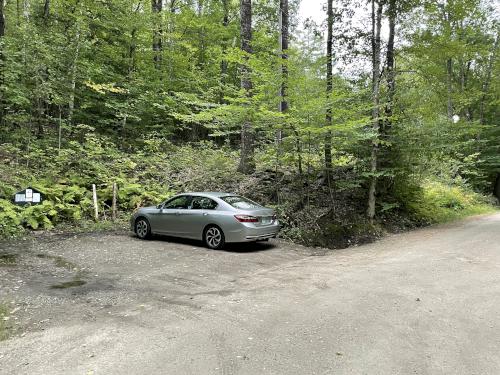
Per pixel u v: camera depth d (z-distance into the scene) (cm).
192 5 2770
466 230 1359
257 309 534
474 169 2688
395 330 457
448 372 357
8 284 642
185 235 996
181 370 361
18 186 1220
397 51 1379
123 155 1627
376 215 1435
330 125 1142
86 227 1162
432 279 693
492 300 570
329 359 383
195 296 596
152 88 1934
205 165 1548
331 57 1348
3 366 371
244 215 924
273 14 2433
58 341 429
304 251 1022
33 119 1562
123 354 395
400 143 1380
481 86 2859
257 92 1348
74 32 1686
